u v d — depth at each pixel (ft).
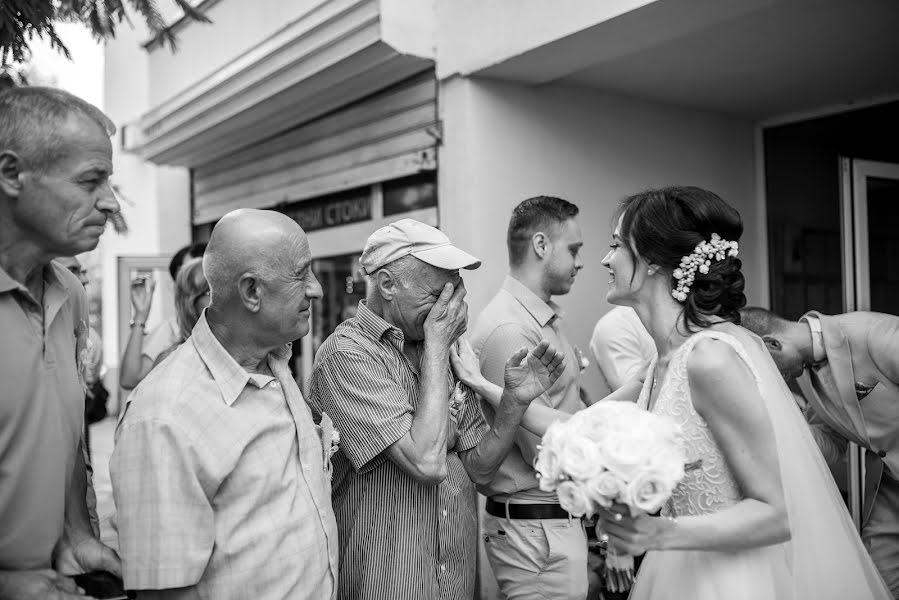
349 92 16.49
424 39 14.14
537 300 9.42
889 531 9.09
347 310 19.47
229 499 5.22
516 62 12.92
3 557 4.86
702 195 6.23
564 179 14.69
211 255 5.53
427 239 6.78
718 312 6.20
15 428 4.84
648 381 6.76
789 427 5.88
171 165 25.09
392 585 6.60
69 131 4.76
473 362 8.02
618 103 15.52
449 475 7.25
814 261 16.69
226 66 18.30
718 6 10.66
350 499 6.77
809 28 12.18
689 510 5.89
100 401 14.14
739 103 16.35
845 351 8.45
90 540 5.53
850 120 16.17
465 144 13.69
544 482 5.14
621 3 10.90
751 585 5.72
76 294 5.86
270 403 5.62
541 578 8.89
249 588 5.16
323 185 18.60
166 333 12.11
